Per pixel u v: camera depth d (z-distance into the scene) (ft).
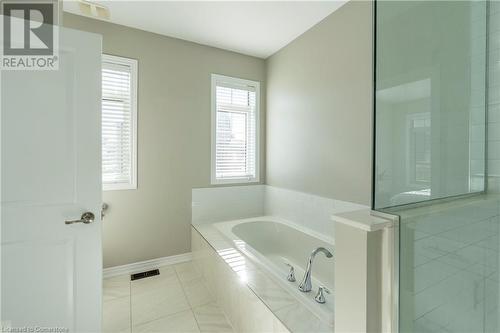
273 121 9.52
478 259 2.86
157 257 8.11
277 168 9.30
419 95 2.87
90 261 4.20
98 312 4.27
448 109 2.88
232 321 5.19
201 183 8.81
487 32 2.94
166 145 8.18
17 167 3.72
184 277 7.39
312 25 7.43
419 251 2.66
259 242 8.61
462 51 2.93
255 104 9.84
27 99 3.76
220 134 9.26
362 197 6.05
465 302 2.81
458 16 2.94
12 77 3.68
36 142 3.82
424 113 2.85
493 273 2.91
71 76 4.03
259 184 9.99
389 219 2.62
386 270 2.59
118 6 6.48
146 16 6.97
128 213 7.68
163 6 6.50
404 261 2.60
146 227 7.94
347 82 6.38
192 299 6.23
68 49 3.99
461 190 2.84
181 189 8.46
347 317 2.78
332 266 6.30
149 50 7.83
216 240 6.96
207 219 8.93
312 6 6.48
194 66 8.58
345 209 6.49
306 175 7.87
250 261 5.54
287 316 3.62
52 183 3.92
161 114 8.07
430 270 2.69
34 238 3.83
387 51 2.90
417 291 2.64
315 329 3.33
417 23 2.92
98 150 4.25
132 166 7.68
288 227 8.11
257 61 9.78
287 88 8.70
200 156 8.77
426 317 2.67
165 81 8.11
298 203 8.16
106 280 7.16
